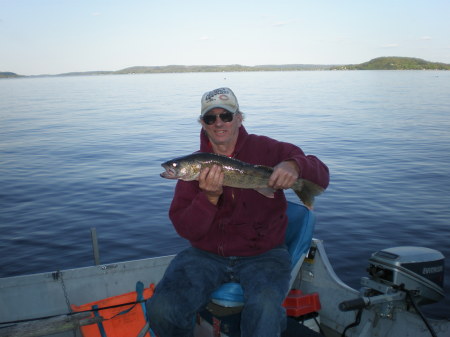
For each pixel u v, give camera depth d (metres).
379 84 44.41
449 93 30.56
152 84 59.03
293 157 1.74
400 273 1.74
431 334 1.63
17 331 1.69
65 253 4.47
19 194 6.52
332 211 5.52
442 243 4.50
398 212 5.42
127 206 5.87
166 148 10.46
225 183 1.71
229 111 1.81
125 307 2.07
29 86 65.62
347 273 3.96
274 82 55.09
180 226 1.75
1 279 2.04
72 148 10.68
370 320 1.94
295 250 1.83
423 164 8.02
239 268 1.73
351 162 8.38
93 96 36.75
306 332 1.88
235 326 1.78
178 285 1.65
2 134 13.64
